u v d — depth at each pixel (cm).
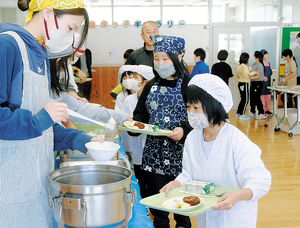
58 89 136
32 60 97
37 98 99
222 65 652
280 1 851
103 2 765
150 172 198
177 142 193
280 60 873
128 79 266
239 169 122
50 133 107
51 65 130
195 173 142
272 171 376
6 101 91
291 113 576
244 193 110
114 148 123
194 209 109
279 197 305
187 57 820
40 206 99
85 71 667
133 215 153
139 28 782
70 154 170
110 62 788
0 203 92
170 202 115
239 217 126
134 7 779
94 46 778
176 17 801
